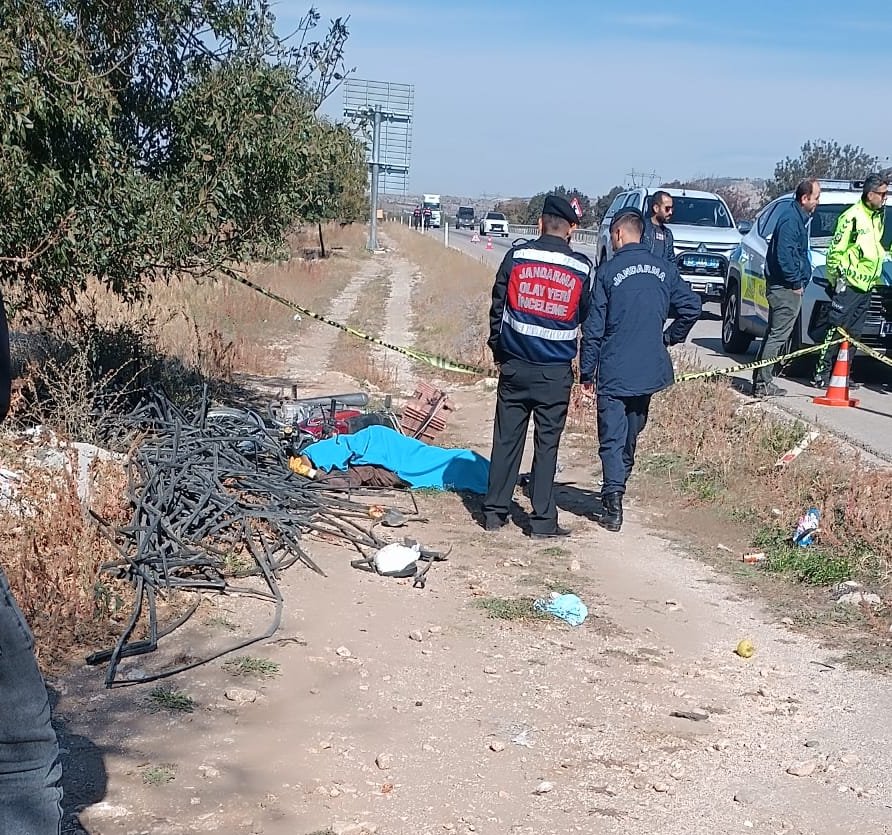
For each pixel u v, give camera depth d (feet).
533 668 16.61
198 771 12.78
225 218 28.53
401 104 153.69
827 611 19.79
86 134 23.91
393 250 155.33
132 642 16.01
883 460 30.19
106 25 26.22
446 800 12.66
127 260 25.36
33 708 9.36
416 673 16.07
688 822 12.55
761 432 31.37
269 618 17.57
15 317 28.45
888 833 12.57
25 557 16.56
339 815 12.14
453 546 22.36
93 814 11.69
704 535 24.21
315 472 25.27
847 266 37.81
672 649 17.76
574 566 21.30
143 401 26.55
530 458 30.63
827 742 14.79
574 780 13.35
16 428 22.95
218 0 28.27
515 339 22.36
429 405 31.58
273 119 28.09
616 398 23.89
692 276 66.08
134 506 19.60
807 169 169.27
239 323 55.47
